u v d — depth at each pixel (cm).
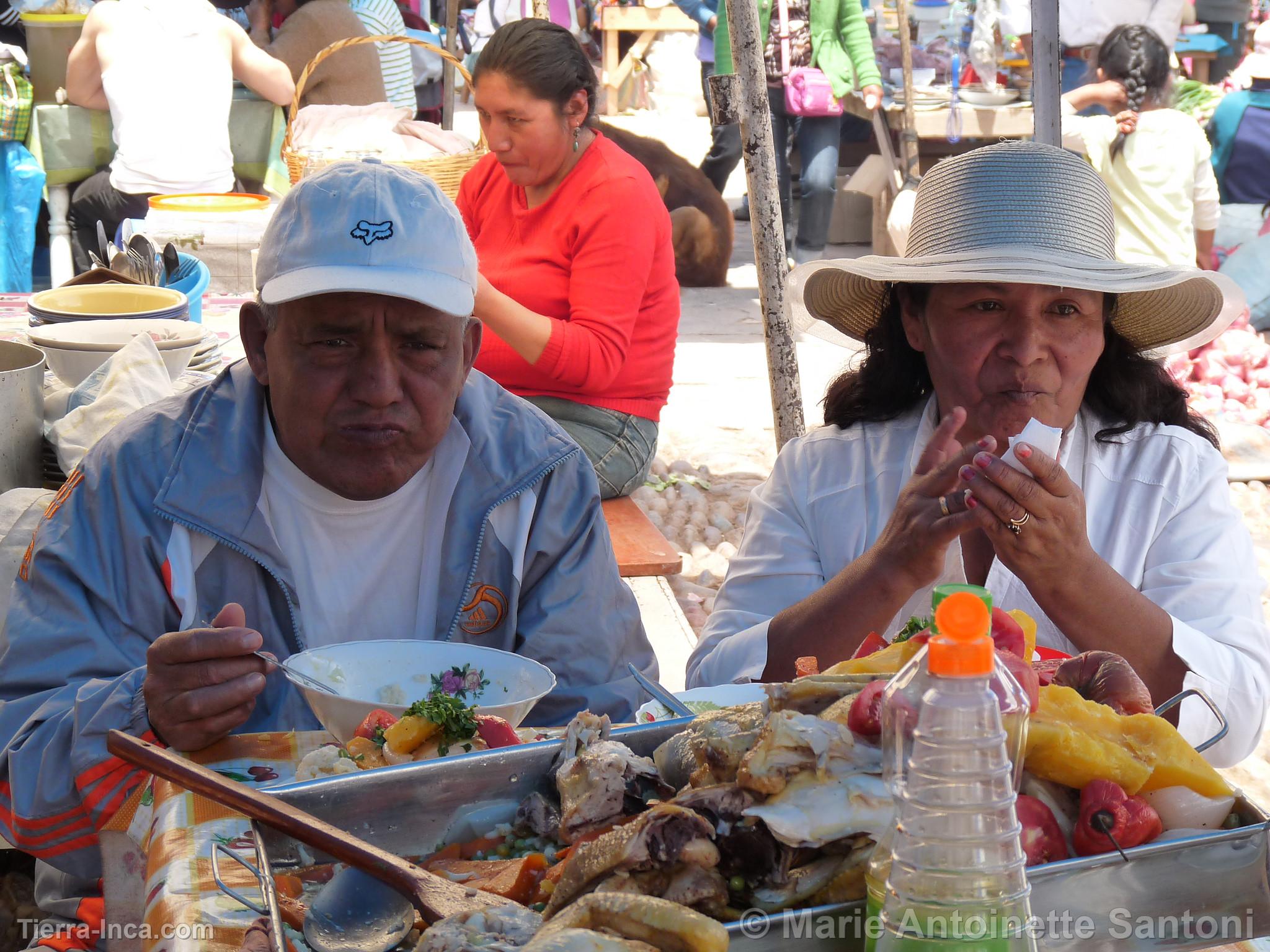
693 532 515
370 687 180
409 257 184
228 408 206
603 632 218
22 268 688
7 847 212
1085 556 188
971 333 215
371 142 461
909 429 241
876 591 199
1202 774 118
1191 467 228
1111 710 124
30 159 674
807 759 111
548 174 394
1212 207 693
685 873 108
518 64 374
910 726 102
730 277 909
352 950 113
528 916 110
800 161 995
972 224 221
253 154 705
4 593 239
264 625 205
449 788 133
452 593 213
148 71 652
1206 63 1086
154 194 666
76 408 285
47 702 182
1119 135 664
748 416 645
